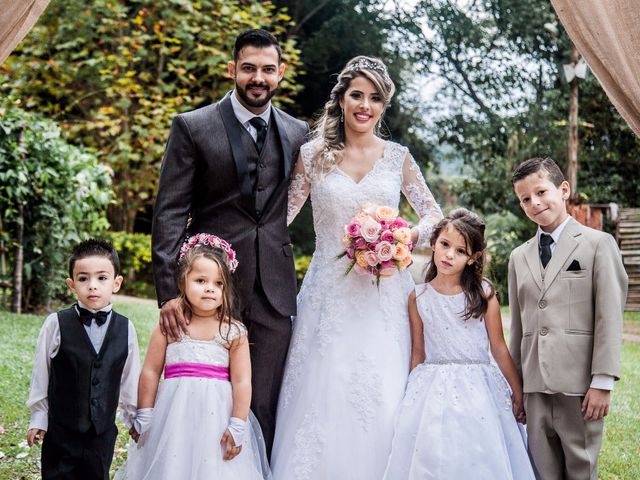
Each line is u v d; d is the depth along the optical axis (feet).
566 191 10.46
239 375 10.17
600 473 13.67
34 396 10.03
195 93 40.96
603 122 47.73
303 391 10.80
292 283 11.33
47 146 23.86
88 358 10.09
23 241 24.68
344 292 11.07
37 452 13.33
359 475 10.17
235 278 10.85
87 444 10.02
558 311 10.05
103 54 37.04
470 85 51.37
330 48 47.73
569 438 9.90
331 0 49.47
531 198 10.26
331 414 10.45
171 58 40.34
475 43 50.52
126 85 35.86
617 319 9.79
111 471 13.00
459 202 50.34
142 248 38.34
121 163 37.14
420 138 51.39
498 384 10.50
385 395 10.53
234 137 10.92
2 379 16.70
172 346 10.26
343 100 11.37
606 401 9.67
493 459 9.84
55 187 24.52
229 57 37.55
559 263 10.18
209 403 9.88
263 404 11.05
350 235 10.67
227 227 10.93
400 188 11.83
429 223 11.59
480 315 10.72
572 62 40.93
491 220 45.96
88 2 37.17
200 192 11.10
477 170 50.19
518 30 49.65
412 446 10.12
